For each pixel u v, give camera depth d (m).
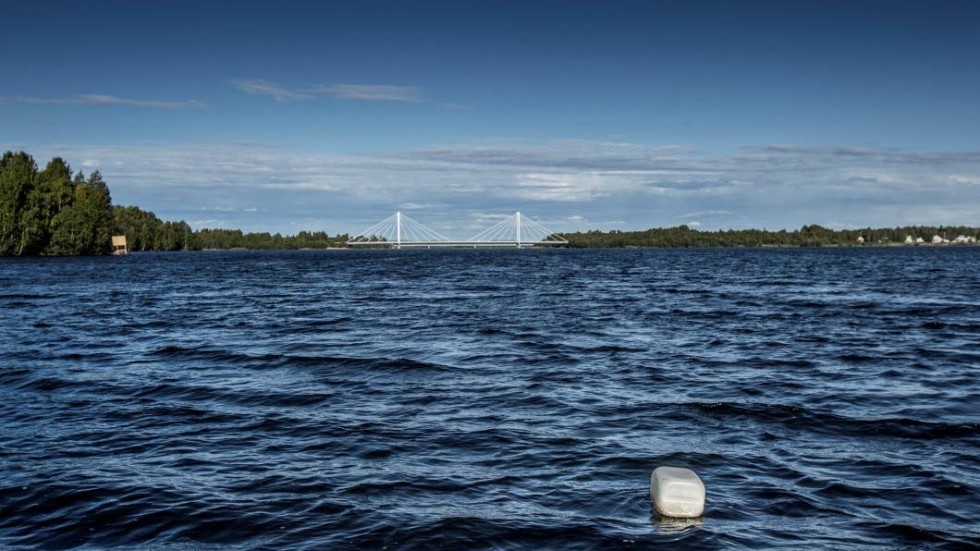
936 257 158.88
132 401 16.19
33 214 127.44
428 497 10.27
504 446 12.66
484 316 34.84
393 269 101.31
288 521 9.46
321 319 33.69
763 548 8.69
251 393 16.97
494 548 8.69
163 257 171.62
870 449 12.48
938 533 9.10
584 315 35.31
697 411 15.13
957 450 12.41
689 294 50.03
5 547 8.80
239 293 52.56
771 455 12.15
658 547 8.72
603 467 11.55
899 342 25.67
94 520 9.56
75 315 35.78
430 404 15.83
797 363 21.19
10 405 15.83
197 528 9.30
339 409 15.38
